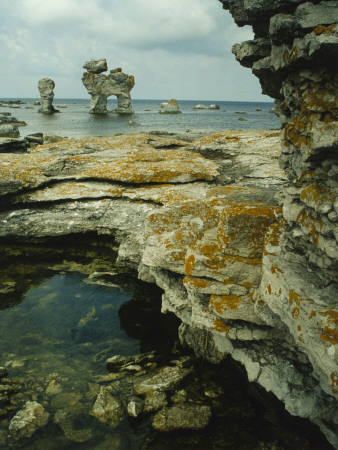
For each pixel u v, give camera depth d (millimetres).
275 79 4922
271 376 5086
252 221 5246
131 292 8344
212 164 11648
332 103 3678
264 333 5309
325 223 3748
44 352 6324
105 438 4703
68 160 12047
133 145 15281
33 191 10602
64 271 9117
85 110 121312
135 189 10273
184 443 4656
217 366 6074
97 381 5676
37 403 5148
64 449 4543
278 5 4039
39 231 10016
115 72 96000
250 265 5297
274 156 12852
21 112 97188
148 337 6875
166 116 89562
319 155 3893
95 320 7328
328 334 3541
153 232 6809
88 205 10156
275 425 4922
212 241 5672
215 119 78500
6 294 8078
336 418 4438
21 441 4621
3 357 6141
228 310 5348
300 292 3992
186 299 6488
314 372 4812
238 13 4918
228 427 4887
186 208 6895
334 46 3361
